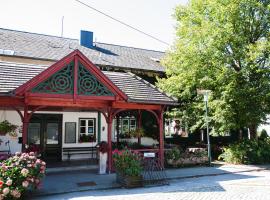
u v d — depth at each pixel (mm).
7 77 11109
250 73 16484
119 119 19172
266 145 17906
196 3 17797
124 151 11289
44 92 10633
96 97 11594
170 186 10797
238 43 16656
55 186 10453
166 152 15461
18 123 15508
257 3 16344
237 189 10211
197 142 21859
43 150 16625
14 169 8438
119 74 15094
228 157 17156
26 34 20484
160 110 14281
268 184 11133
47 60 16750
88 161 16453
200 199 8766
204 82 17109
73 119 17656
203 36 16594
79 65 11359
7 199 8242
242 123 17000
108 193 9680
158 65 22031
